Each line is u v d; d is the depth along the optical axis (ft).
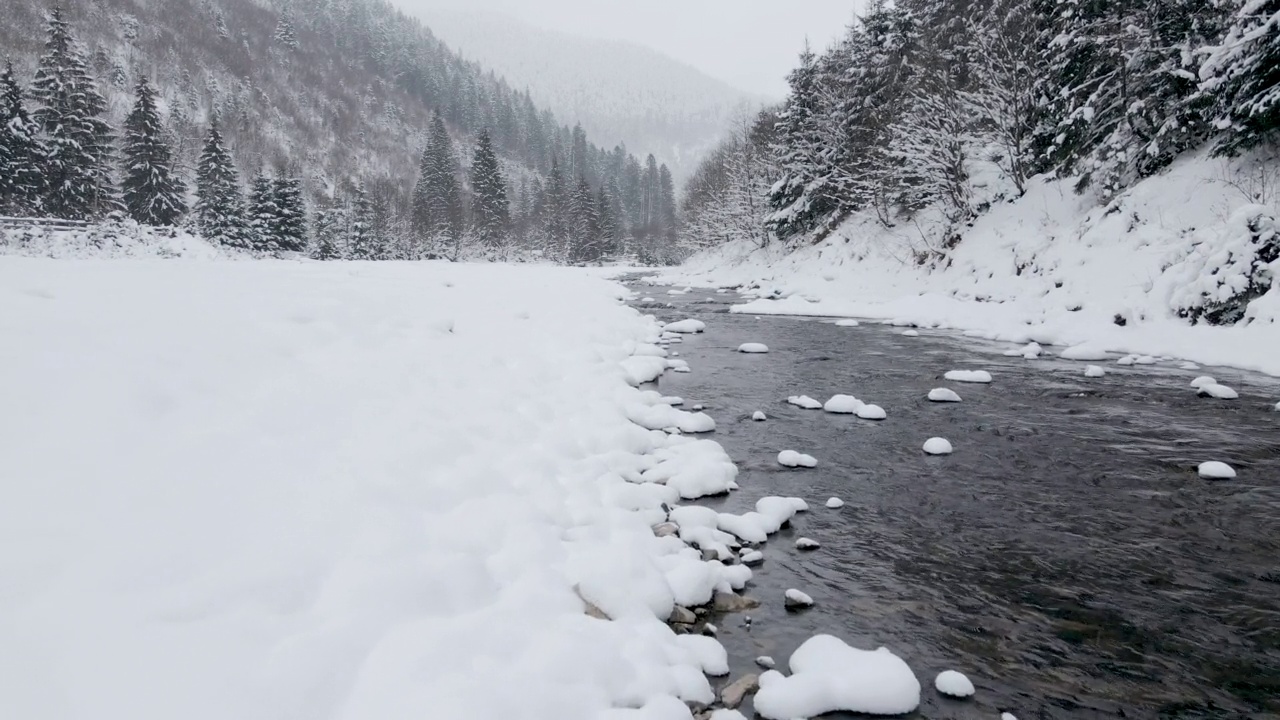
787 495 16.47
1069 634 10.30
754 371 31.48
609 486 14.65
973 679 9.22
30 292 18.95
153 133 139.85
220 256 78.38
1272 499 15.65
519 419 17.71
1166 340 34.06
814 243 98.73
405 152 390.63
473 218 237.45
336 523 9.94
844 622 10.71
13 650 6.16
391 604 8.33
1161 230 40.93
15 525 7.84
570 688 7.61
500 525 11.35
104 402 11.25
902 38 84.48
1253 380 27.37
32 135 117.70
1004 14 69.05
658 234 359.66
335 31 486.38
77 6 287.28
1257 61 36.17
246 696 6.40
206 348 15.49
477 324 28.91
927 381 29.45
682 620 10.32
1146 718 8.41
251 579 8.07
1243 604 11.09
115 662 6.37
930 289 58.95
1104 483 16.98
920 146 69.72
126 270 31.58
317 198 263.49
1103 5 50.03
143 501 9.08
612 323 38.65
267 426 12.69
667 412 21.98
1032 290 46.37
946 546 13.52
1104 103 50.44
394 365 19.19
